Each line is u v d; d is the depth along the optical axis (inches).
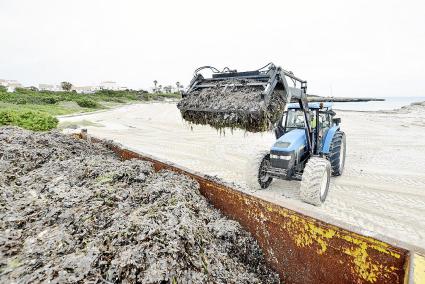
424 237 145.0
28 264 69.7
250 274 83.4
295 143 185.6
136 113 1152.2
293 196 196.7
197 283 67.4
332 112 229.9
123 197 103.9
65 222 88.6
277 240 86.4
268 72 125.5
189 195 105.0
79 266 66.1
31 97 1393.9
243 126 124.0
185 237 76.0
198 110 134.3
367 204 187.6
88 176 123.3
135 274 64.1
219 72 149.0
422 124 679.1
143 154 166.4
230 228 93.6
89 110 1295.5
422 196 201.8
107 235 77.4
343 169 275.7
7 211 96.0
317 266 75.7
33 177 125.6
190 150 382.3
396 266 60.2
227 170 281.9
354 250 67.5
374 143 429.7
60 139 199.8
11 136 184.7
